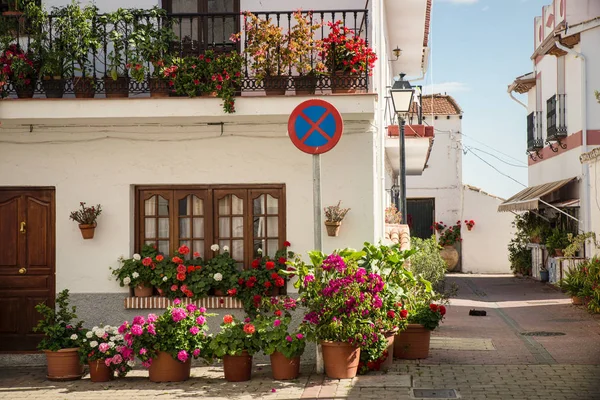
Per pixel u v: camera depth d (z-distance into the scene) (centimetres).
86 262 1112
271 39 1068
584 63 2133
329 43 1067
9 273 1133
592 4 2278
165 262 1095
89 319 1109
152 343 969
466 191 3184
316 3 1156
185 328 970
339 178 1090
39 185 1121
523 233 2800
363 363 978
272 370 980
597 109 2130
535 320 1576
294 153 1101
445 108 3259
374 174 1095
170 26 1113
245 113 1045
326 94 1050
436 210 3219
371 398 857
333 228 1073
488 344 1231
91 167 1115
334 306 930
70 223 1115
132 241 1116
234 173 1105
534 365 1042
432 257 1673
